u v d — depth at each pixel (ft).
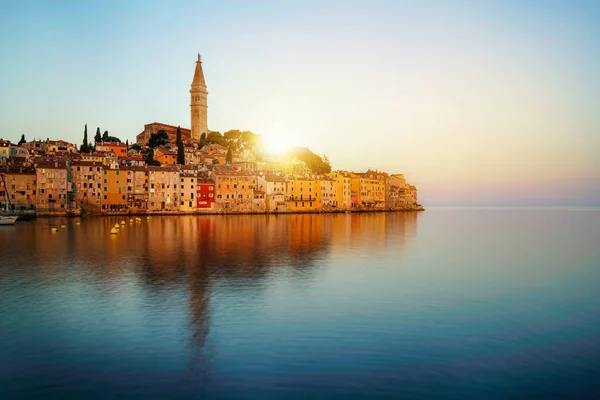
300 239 341.62
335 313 135.74
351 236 376.27
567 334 119.55
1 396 84.79
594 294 165.48
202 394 85.30
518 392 87.20
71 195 594.65
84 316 130.93
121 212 621.72
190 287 167.43
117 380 90.84
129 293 157.58
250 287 168.55
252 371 94.68
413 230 469.16
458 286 176.86
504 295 162.71
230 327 121.60
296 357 101.76
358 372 94.53
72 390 86.99
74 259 230.89
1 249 268.41
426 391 86.94
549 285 181.27
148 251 262.06
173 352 104.42
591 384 90.53
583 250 302.86
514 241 364.79
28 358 101.35
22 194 564.71
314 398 83.87
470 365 98.63
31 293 157.17
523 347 109.60
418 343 111.24
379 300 152.35
